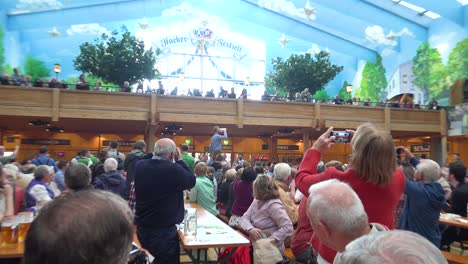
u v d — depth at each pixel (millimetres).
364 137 2018
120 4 22688
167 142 3459
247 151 20297
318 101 15336
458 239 5434
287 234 3541
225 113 13039
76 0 21047
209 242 3188
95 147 18438
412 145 20688
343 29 23578
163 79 27312
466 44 19234
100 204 898
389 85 24594
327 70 18734
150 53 15539
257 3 23672
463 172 5461
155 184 3303
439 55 20938
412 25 22094
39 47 23594
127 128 16422
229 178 6703
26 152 17578
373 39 23531
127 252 930
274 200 3695
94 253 836
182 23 27297
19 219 3189
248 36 28172
